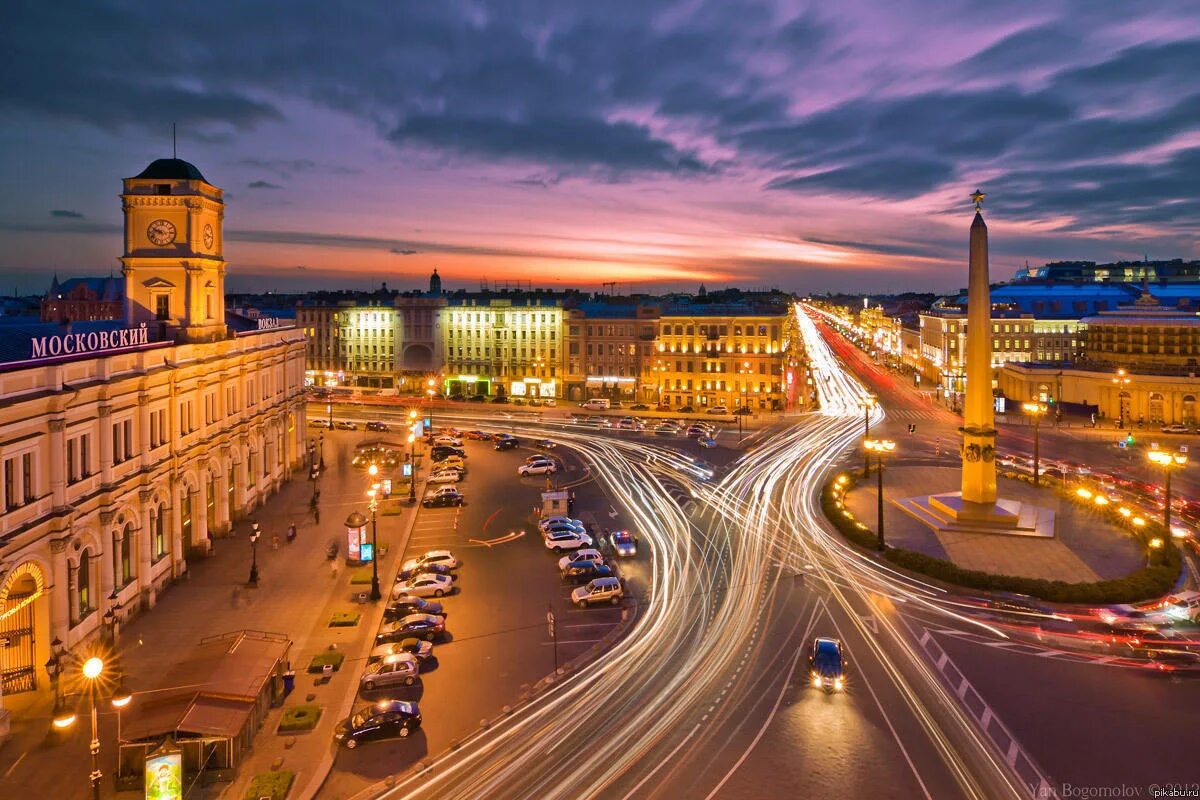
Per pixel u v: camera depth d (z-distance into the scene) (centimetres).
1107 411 12069
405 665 3638
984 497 6244
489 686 3628
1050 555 5491
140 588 4494
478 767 2962
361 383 15312
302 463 8494
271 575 5119
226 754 2916
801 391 15375
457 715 3366
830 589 4853
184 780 2869
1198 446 9931
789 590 4841
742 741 3116
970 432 6303
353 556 5347
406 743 3145
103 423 4100
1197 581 4884
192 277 5659
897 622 4322
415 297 15712
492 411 13162
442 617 4203
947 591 4812
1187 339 12175
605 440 10631
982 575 4838
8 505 3422
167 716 2962
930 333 18112
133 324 5653
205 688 3133
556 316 14125
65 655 3675
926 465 8812
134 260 5622
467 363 14712
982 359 6156
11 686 3534
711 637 4144
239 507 6359
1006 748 3045
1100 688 3541
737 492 7556
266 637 3694
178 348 5112
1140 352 12600
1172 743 3069
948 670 3728
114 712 3403
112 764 2998
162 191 5703
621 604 4644
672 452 9725
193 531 5356
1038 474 7850
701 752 3041
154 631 4225
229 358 6025
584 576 5025
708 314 13450
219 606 4584
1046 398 12938
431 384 13062
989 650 3953
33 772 2945
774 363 13062
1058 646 3994
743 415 12612
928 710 3344
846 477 7731
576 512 6794
